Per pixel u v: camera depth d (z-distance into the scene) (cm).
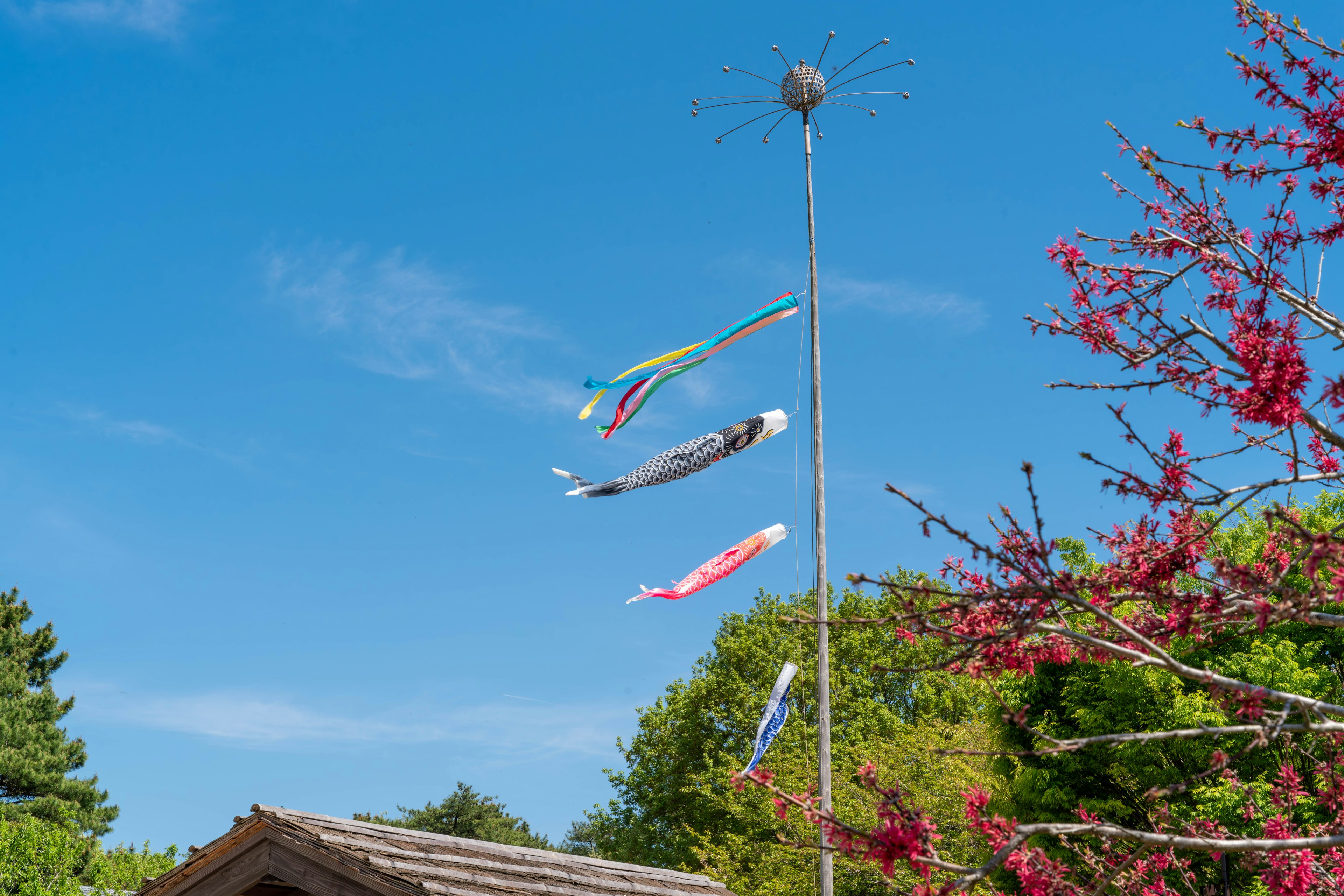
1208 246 667
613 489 1279
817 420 1584
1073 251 692
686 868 3506
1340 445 549
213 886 859
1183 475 614
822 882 1338
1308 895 623
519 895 942
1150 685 1783
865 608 3738
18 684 4181
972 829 533
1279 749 1362
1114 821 1909
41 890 2630
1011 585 532
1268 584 523
